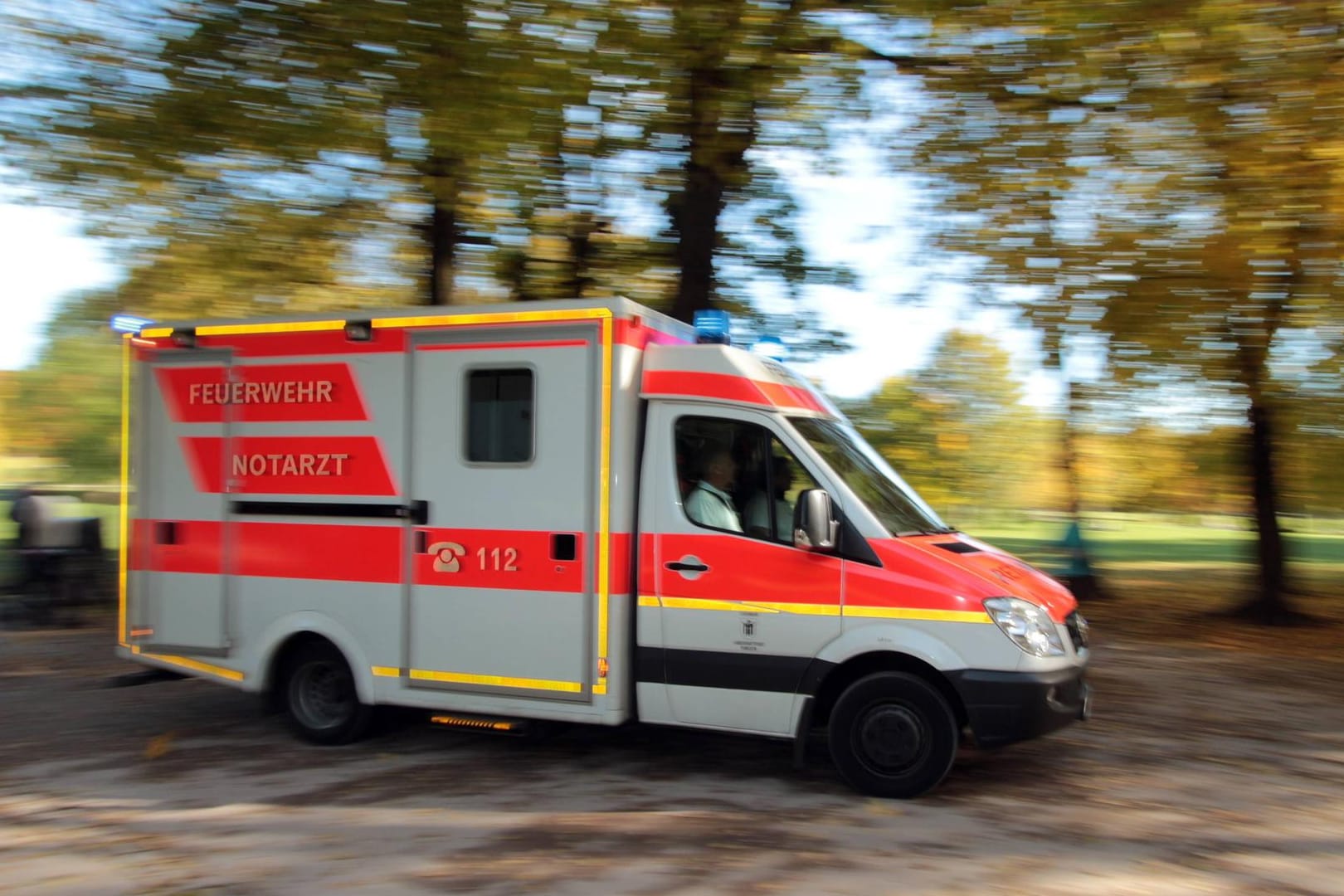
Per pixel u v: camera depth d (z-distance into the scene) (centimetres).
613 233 1166
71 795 582
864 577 558
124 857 481
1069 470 1656
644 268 1185
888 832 509
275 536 685
